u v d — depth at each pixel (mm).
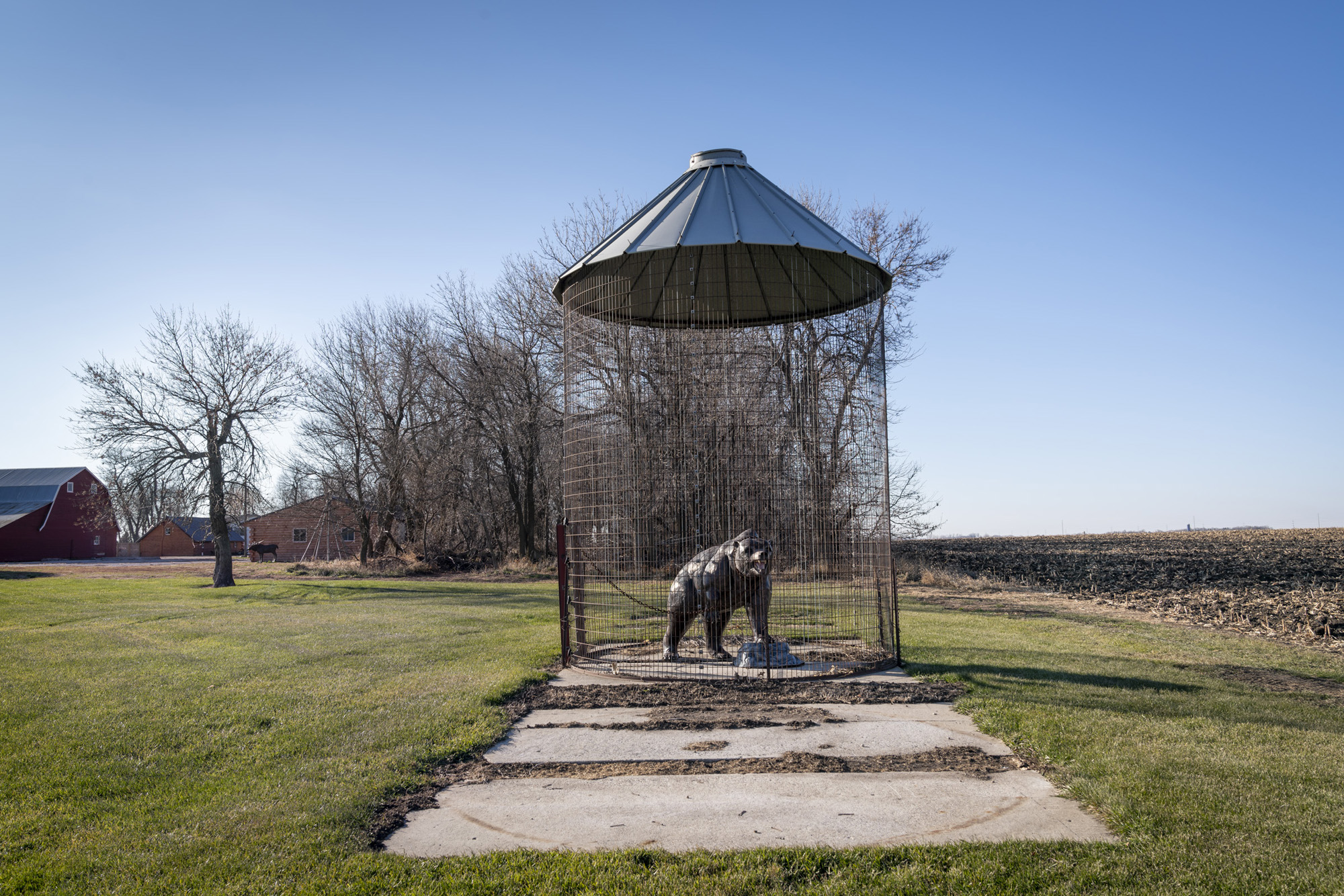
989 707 7133
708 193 9578
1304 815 4582
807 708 7348
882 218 26672
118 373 25875
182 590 23344
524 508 33219
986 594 19297
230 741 6387
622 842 4430
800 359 13133
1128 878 3869
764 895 3781
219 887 3867
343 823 4625
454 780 5496
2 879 3959
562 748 6199
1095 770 5359
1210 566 27469
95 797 5168
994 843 4312
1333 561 29219
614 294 11203
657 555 13141
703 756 5926
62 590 23484
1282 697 7703
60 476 61719
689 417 13141
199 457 25797
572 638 11531
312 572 30859
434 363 34125
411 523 35844
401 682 8602
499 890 3844
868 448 9992
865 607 11477
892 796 5094
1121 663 9562
